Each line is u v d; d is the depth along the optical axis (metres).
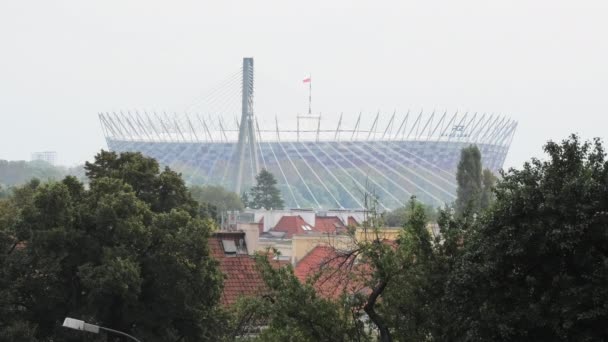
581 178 120.88
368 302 132.25
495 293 124.00
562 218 120.62
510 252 121.69
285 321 134.75
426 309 135.62
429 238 137.75
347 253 138.50
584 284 118.50
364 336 137.12
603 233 119.19
